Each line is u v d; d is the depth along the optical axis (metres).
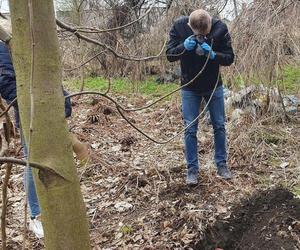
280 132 5.76
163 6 9.07
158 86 9.59
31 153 1.29
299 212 3.48
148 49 8.91
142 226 3.90
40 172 1.30
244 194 4.18
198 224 3.73
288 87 7.23
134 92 9.36
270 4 5.82
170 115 7.29
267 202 3.68
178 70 9.59
